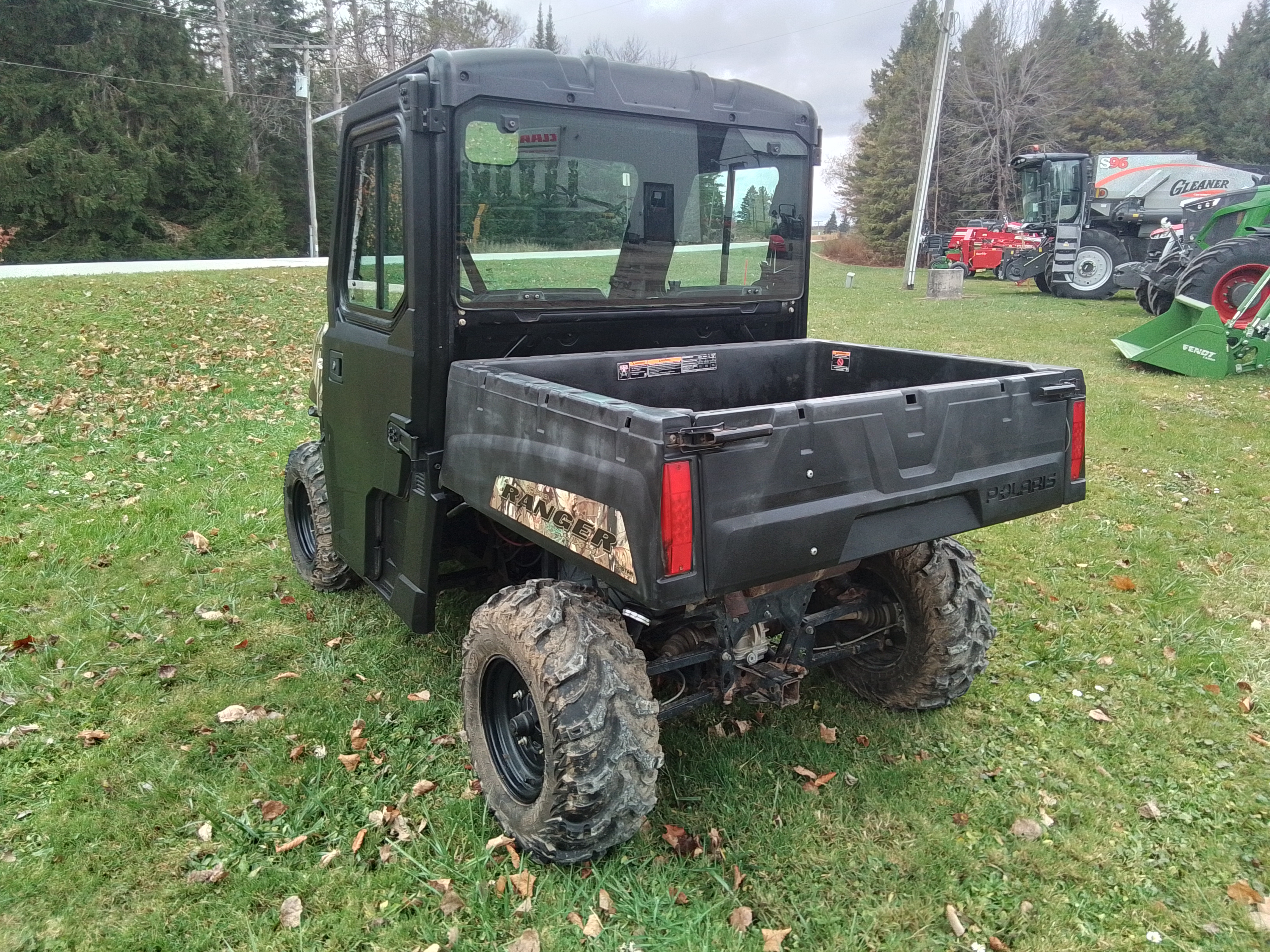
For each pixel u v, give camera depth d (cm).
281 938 240
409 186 284
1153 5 5888
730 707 353
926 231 4575
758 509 221
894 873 268
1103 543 527
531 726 261
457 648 393
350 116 334
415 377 299
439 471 308
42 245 3222
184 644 394
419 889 258
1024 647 407
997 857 276
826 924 248
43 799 293
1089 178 1928
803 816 290
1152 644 409
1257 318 958
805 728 341
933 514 264
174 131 3566
